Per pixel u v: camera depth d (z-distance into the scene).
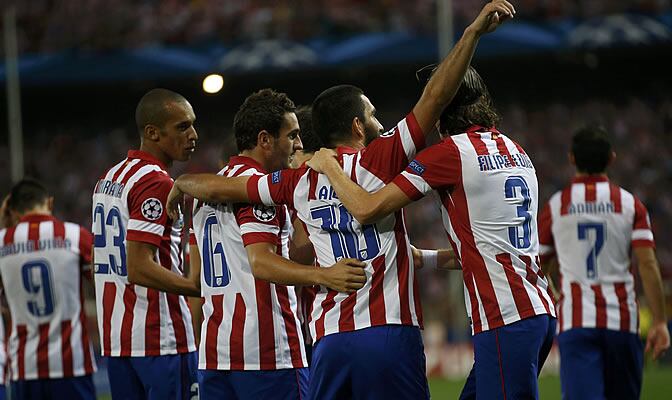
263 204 15.12
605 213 20.45
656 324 20.41
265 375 15.78
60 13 88.56
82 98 94.00
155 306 17.62
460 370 48.31
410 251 14.60
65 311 21.88
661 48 82.75
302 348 16.20
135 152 18.06
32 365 21.78
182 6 87.88
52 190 85.06
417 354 14.23
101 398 41.06
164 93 18.02
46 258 21.81
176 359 17.75
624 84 88.12
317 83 90.69
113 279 17.86
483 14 13.67
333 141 14.99
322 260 14.60
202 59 83.19
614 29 78.25
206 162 82.94
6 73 83.25
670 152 78.06
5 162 88.44
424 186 14.08
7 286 21.98
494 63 87.75
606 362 20.47
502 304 14.16
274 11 84.88
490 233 14.27
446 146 14.29
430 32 80.06
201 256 16.36
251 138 16.03
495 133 14.73
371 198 13.91
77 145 90.06
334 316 14.27
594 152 20.66
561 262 20.92
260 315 15.76
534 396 14.16
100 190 18.17
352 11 84.12
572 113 84.88
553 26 80.06
